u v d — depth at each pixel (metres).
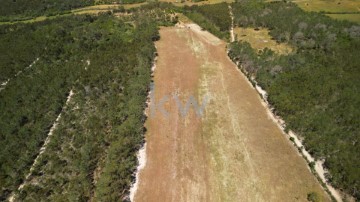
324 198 66.81
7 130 80.19
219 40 128.12
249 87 100.25
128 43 120.25
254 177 71.31
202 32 134.50
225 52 119.94
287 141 80.06
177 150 78.19
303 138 79.81
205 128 84.44
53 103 89.44
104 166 72.12
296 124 81.50
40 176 71.12
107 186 66.00
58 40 121.56
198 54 118.56
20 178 70.00
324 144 74.56
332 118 81.44
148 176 71.69
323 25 122.25
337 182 68.56
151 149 78.44
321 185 69.44
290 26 125.94
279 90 91.81
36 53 113.50
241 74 107.00
